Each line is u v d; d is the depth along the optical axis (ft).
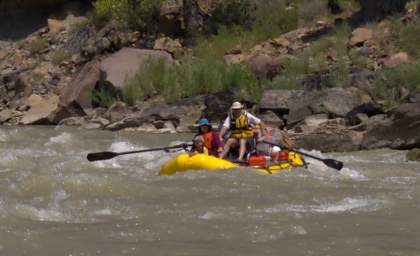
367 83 192.03
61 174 103.60
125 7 281.95
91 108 226.58
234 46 265.34
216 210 80.07
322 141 150.92
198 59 256.11
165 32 281.33
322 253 63.46
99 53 273.54
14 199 86.48
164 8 280.51
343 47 232.53
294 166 113.09
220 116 199.93
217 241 67.10
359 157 135.74
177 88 221.46
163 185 96.94
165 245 65.82
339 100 180.24
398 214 77.82
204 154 111.86
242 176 102.63
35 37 302.66
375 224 73.41
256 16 285.64
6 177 104.37
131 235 69.31
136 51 243.40
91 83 230.07
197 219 75.51
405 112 143.64
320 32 259.80
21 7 320.50
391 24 235.40
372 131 147.64
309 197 87.76
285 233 69.77
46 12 319.88
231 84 218.59
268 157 115.14
